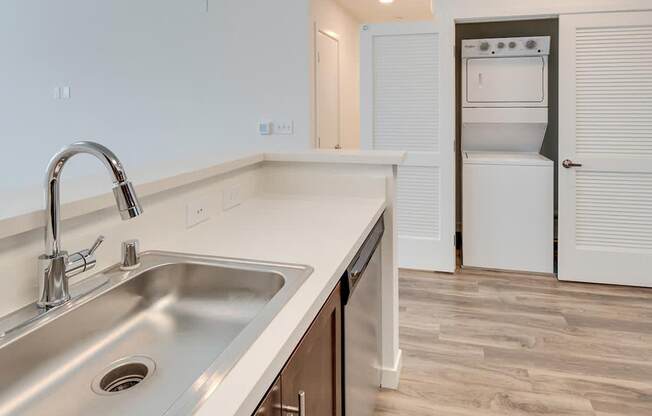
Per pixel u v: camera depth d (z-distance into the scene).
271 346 0.79
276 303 0.95
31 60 4.65
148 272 1.18
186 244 1.38
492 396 2.11
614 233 3.47
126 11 4.25
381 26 3.79
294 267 1.17
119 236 1.22
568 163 3.49
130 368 0.98
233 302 1.20
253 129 4.00
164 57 4.19
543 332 2.73
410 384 2.21
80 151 0.90
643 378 2.23
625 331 2.72
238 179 1.93
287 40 3.81
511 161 3.73
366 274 1.66
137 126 4.37
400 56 3.79
